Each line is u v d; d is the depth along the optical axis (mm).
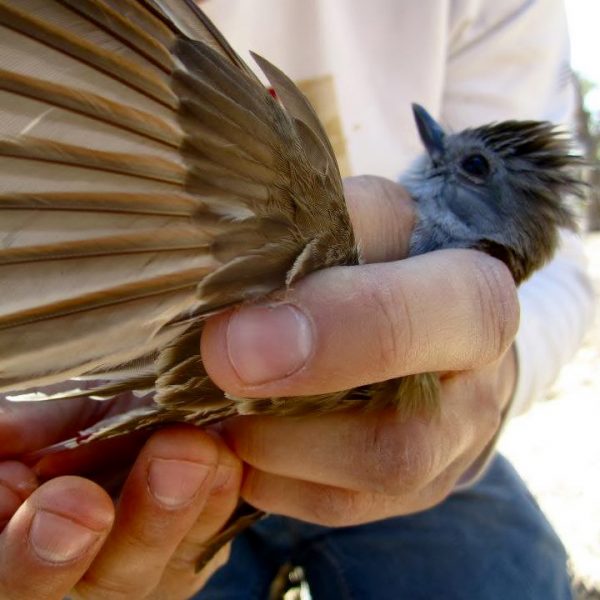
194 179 144
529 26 381
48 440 219
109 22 136
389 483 202
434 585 305
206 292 151
